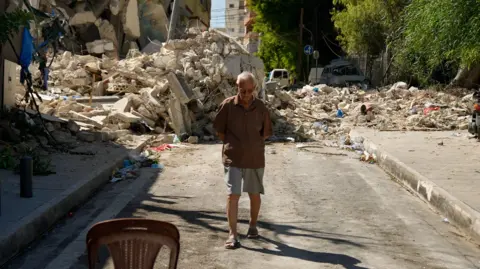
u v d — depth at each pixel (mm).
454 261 6246
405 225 7723
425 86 26453
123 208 8383
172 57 20250
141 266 3938
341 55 54250
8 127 12320
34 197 7922
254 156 6555
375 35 37562
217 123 6637
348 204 8914
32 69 20812
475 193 8570
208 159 13211
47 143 12844
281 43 54188
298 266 5965
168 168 11953
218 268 5875
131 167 11562
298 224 7641
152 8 36156
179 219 7820
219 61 18750
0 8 12633
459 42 11555
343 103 23812
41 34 14719
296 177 11180
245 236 7027
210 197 9227
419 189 9656
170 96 17469
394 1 30781
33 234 6707
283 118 20078
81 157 11648
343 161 13422
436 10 11617
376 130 18641
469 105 21672
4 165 10016
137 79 20547
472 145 14602
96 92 20578
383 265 6043
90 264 3875
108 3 32781
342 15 39188
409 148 13891
